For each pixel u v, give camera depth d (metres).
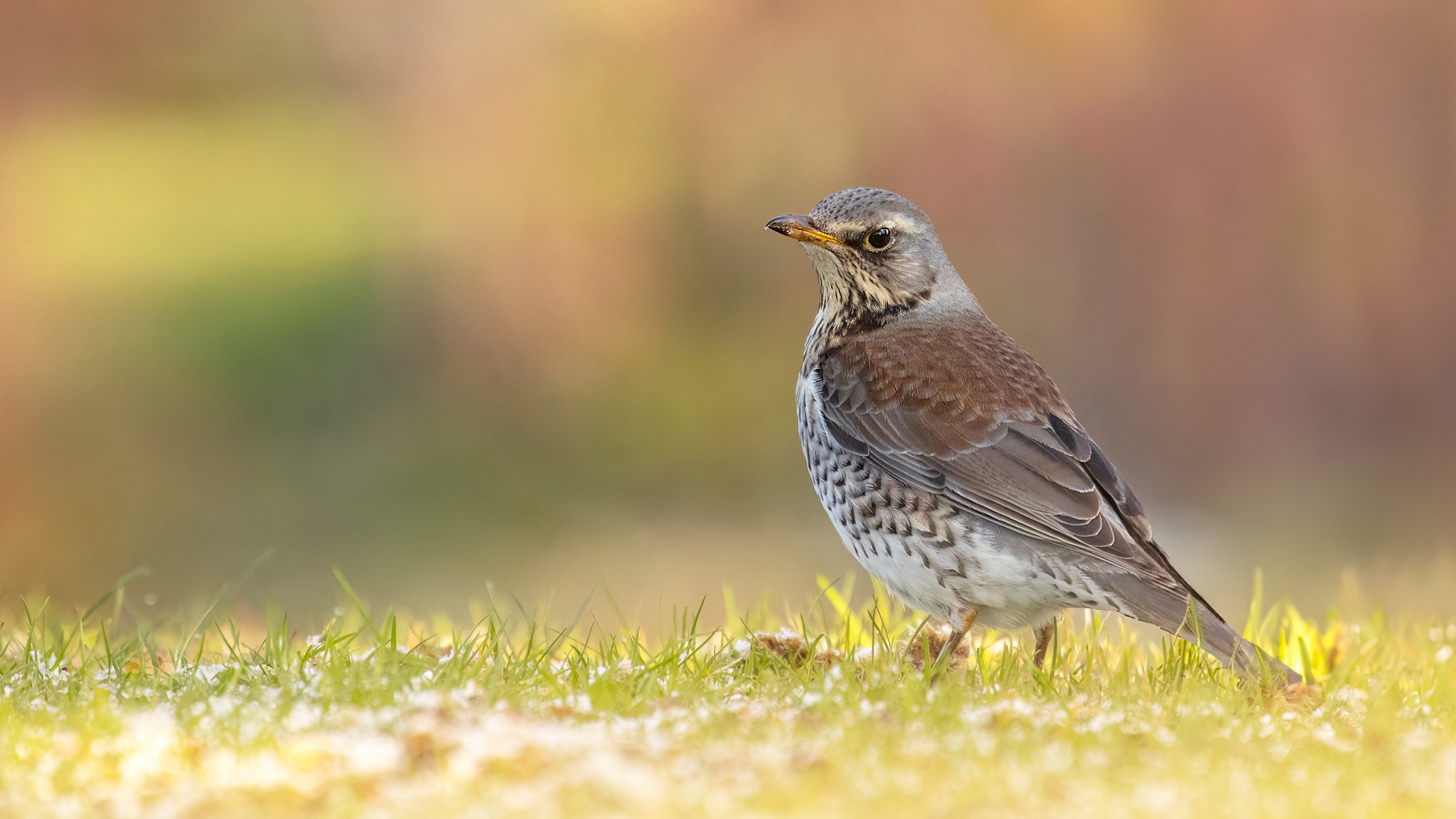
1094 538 7.20
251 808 4.70
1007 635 8.32
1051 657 7.82
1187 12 19.20
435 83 20.72
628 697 6.28
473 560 20.95
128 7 27.84
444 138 20.61
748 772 5.02
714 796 4.79
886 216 8.10
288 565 21.50
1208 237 19.39
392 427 24.88
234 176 38.16
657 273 21.30
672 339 22.95
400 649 7.77
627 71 19.88
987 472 7.44
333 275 31.81
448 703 5.89
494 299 20.95
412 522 22.30
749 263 22.14
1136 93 19.20
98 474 24.33
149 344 28.81
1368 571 18.92
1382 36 19.38
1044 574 7.30
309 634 8.23
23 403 23.73
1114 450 20.50
